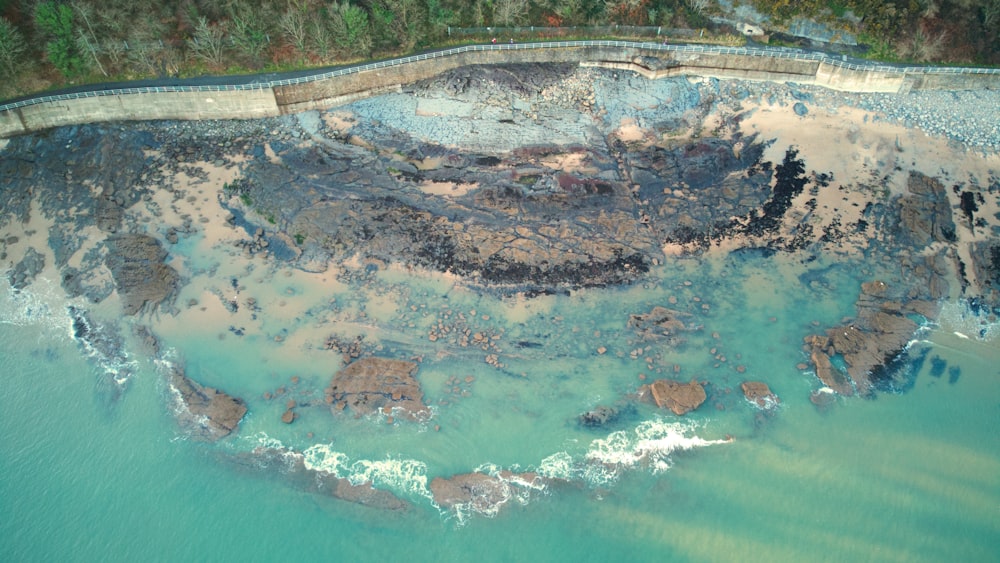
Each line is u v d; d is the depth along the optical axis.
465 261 55.16
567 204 58.47
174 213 57.31
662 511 43.50
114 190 58.44
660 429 46.94
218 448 46.12
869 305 53.16
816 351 50.56
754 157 61.53
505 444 46.12
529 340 51.31
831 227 57.28
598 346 51.06
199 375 49.28
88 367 49.84
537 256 55.44
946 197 58.00
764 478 44.84
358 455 45.69
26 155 60.12
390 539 42.28
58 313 52.47
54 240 55.81
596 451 45.88
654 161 61.41
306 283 54.19
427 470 45.00
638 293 54.16
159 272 54.03
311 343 50.84
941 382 49.19
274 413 47.59
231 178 59.38
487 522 43.06
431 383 48.91
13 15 61.66
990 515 43.06
